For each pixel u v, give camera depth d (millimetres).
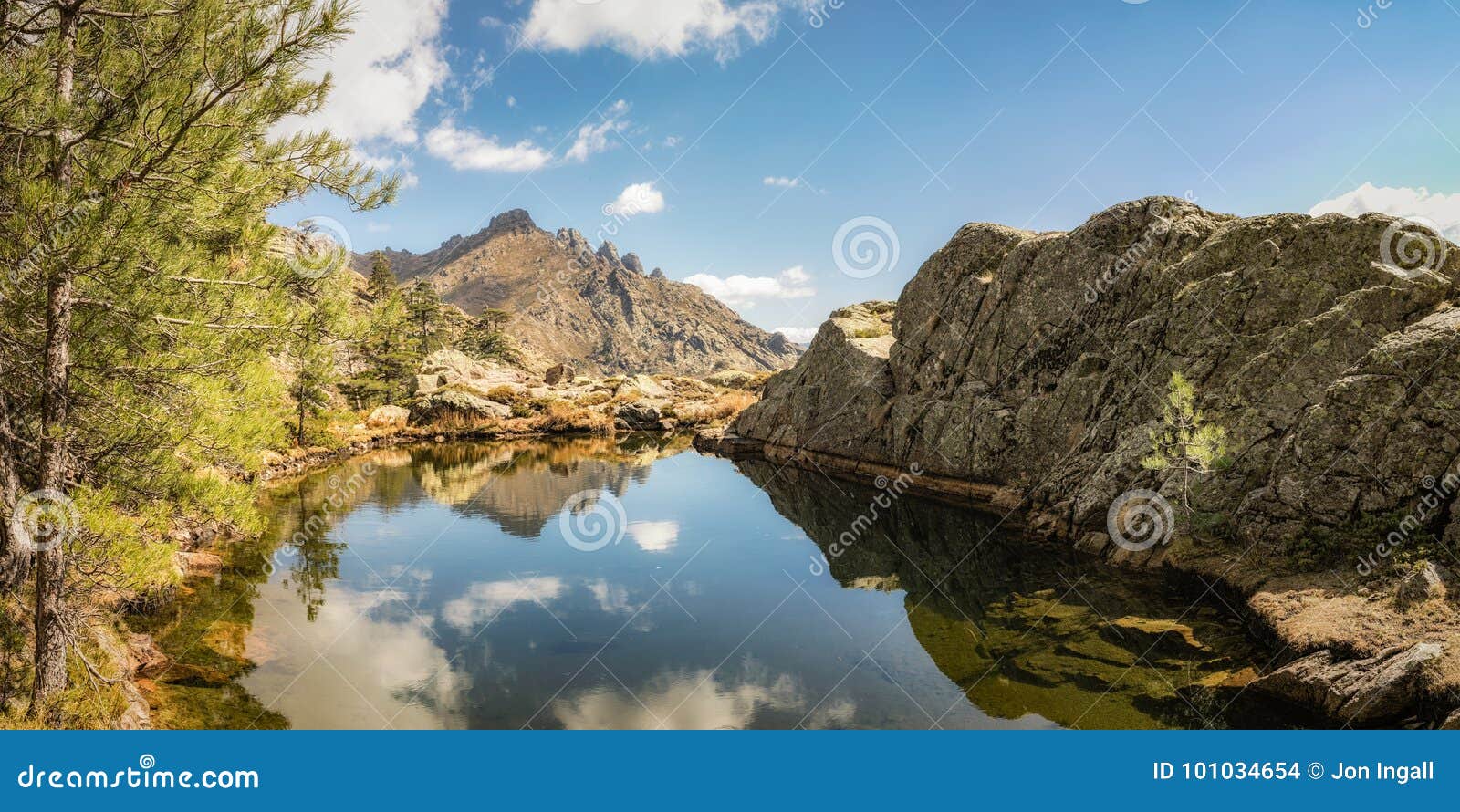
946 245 37094
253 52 8375
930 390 35688
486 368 91750
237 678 13469
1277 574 15922
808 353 48438
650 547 24547
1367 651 11539
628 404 73125
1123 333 26734
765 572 21578
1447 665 10203
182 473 11242
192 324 9562
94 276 8570
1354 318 18750
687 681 13875
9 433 9508
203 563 20828
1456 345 15203
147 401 10398
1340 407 16359
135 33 9500
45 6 9352
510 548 24281
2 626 10211
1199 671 13164
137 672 13242
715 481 38406
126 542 10227
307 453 43312
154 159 8625
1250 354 21969
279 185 11188
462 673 14133
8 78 8422
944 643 15555
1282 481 16891
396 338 72125
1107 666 13742
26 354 9477
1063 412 28328
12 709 9227
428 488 35844
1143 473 21375
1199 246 26109
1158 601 17000
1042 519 24797
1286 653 12898
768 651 15430
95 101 9102
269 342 10844
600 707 12680
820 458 43156
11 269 8531
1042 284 30906
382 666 14391
